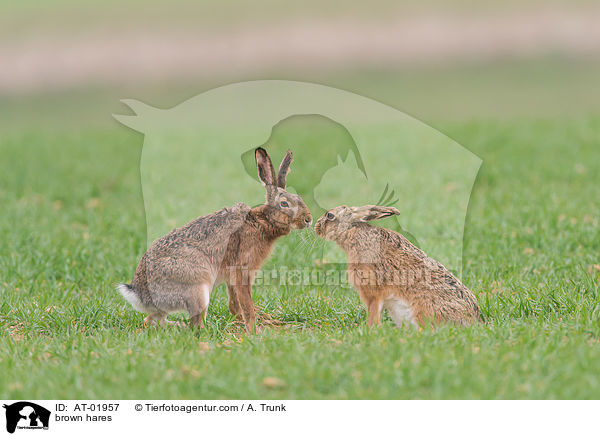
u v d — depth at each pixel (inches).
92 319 514.0
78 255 665.0
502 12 2994.6
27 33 2942.9
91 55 2647.6
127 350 436.5
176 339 449.4
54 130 1551.4
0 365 414.9
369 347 417.7
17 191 938.7
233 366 398.0
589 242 652.1
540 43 2610.7
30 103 2144.4
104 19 3139.8
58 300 560.7
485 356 399.9
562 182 893.8
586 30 2716.5
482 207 788.6
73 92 2255.2
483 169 939.3
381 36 2790.4
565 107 1790.1
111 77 2406.5
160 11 3280.0
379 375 380.5
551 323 465.7
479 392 369.7
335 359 401.1
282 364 398.0
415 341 420.5
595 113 1498.5
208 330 474.0
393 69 2394.2
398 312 494.3
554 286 544.7
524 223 722.8
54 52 2691.9
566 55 2468.0
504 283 567.5
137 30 2967.5
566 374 379.6
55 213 830.5
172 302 478.3
